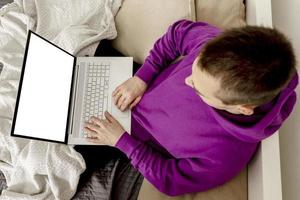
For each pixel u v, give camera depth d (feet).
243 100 1.87
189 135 2.69
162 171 2.84
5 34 4.25
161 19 3.58
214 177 2.59
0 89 3.88
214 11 3.34
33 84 2.88
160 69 3.34
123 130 3.14
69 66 3.41
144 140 3.27
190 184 2.69
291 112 2.52
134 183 3.34
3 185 3.63
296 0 2.66
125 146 3.05
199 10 3.42
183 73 2.80
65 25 4.11
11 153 3.60
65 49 3.72
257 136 2.21
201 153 2.58
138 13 3.75
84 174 3.49
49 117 2.99
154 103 3.07
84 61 3.52
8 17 4.26
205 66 1.84
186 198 2.79
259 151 2.53
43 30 4.11
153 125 3.09
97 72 3.48
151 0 3.67
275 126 2.28
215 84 1.86
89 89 3.40
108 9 3.91
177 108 2.81
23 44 4.14
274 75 1.72
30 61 2.88
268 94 1.82
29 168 3.42
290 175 2.48
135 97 3.25
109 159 3.53
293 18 2.68
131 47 3.79
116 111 3.29
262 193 2.26
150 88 3.29
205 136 2.56
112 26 3.82
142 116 3.22
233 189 2.68
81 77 3.45
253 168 2.63
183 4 3.46
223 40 1.82
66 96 3.26
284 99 2.06
